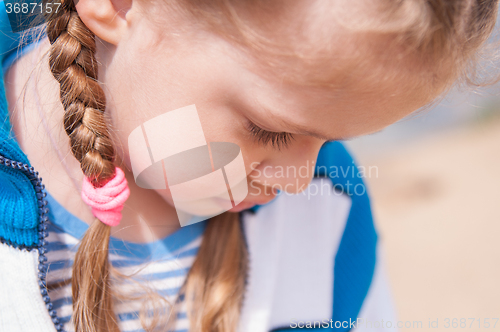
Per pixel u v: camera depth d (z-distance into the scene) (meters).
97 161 0.62
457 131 3.77
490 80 0.63
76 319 0.63
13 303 0.62
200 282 0.71
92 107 0.62
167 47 0.61
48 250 0.66
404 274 2.08
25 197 0.62
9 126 0.64
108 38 0.62
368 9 0.56
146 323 0.68
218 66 0.60
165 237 0.69
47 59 0.64
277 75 0.59
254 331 0.72
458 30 0.57
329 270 0.77
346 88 0.58
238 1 0.58
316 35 0.57
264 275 0.73
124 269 0.68
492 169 3.05
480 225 2.44
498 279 2.00
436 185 2.90
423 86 0.58
